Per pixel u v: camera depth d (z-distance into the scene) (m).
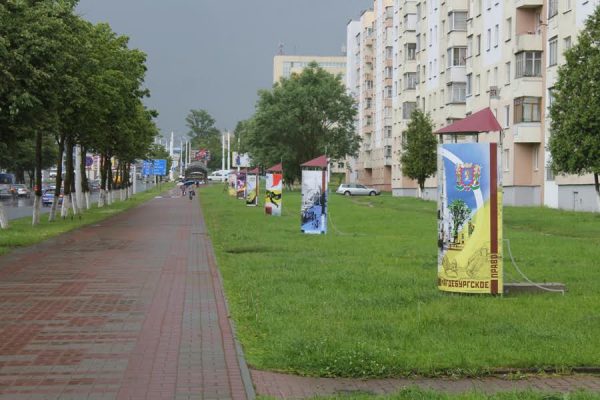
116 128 41.62
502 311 11.11
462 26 64.12
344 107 91.31
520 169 51.00
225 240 25.36
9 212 52.34
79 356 8.74
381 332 9.55
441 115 69.19
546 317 10.63
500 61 54.28
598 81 30.05
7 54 20.53
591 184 41.84
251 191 55.88
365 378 7.85
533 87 49.25
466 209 12.54
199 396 7.13
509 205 50.84
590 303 11.90
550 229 30.95
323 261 18.25
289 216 41.12
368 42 113.25
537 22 50.56
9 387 7.43
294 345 8.75
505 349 8.68
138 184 145.62
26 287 14.45
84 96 31.77
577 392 7.09
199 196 85.75
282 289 13.46
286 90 90.56
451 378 7.88
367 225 32.97
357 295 12.70
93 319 11.07
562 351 8.57
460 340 9.16
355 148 94.06
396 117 88.50
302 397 7.13
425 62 75.38
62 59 22.84
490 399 6.78
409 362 8.09
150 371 8.06
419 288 13.44
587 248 21.67
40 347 9.21
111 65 37.28
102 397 7.10
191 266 18.02
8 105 21.77
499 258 12.52
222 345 9.30
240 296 13.09
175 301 12.72
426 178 66.75
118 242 25.27
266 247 22.33
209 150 183.62
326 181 27.81
